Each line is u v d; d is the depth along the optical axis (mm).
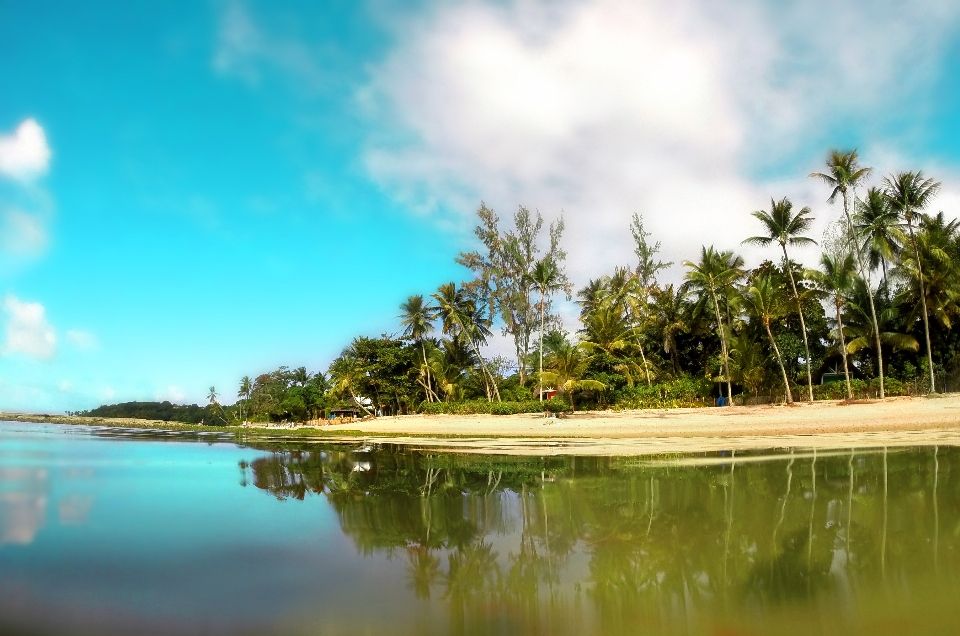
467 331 52688
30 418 112562
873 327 36281
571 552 8781
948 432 23922
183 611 6594
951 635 5613
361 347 60375
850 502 11469
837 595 6688
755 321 41062
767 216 35688
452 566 8234
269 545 9461
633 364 42188
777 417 30250
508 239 47844
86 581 7648
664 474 15773
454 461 21234
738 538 9195
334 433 44344
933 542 8633
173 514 11953
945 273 32719
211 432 53062
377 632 5992
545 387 43188
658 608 6461
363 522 11172
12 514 11844
